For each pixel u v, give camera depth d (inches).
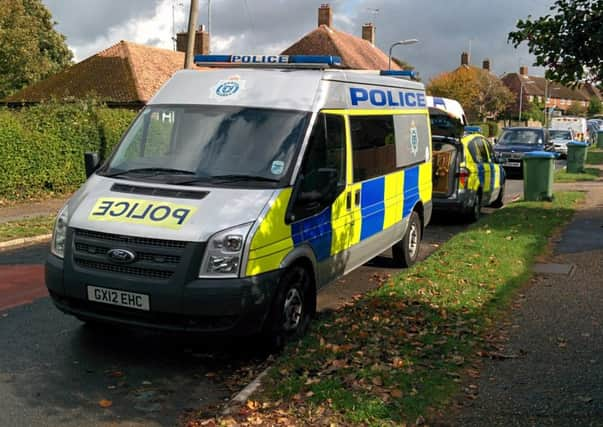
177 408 190.2
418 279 313.9
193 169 236.8
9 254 411.2
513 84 3983.8
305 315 245.0
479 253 369.7
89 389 201.9
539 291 297.6
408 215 359.9
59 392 199.2
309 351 218.1
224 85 263.3
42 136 651.5
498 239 413.4
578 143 943.7
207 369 219.0
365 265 372.8
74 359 225.8
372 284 334.0
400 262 365.4
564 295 290.4
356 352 216.1
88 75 1230.3
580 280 317.4
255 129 245.1
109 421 181.2
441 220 553.3
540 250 385.1
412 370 201.2
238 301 205.6
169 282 205.2
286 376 199.0
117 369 217.9
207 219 210.2
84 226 218.1
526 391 187.9
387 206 323.9
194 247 205.0
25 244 447.2
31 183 647.8
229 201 217.9
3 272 358.0
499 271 329.4
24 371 214.5
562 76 410.3
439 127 535.2
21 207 598.2
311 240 242.1
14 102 1245.1
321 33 1851.6
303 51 1828.2
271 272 216.2
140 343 241.9
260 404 181.6
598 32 378.0
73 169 693.9
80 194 235.6
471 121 2518.5
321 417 171.9
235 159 237.6
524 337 234.7
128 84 1182.9
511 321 253.6
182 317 207.5
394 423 167.9
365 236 297.7
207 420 176.9
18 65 1397.6
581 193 670.5
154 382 208.2
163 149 248.5
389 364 206.4
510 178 988.6
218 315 205.6
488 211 616.1
